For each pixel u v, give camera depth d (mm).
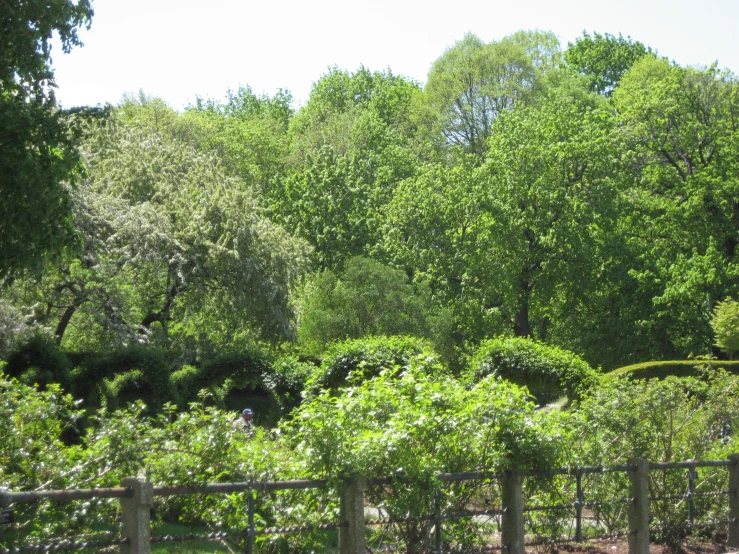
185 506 6953
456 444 6316
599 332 38188
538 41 54375
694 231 36906
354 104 59562
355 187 44469
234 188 31125
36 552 4469
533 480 6867
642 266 37938
